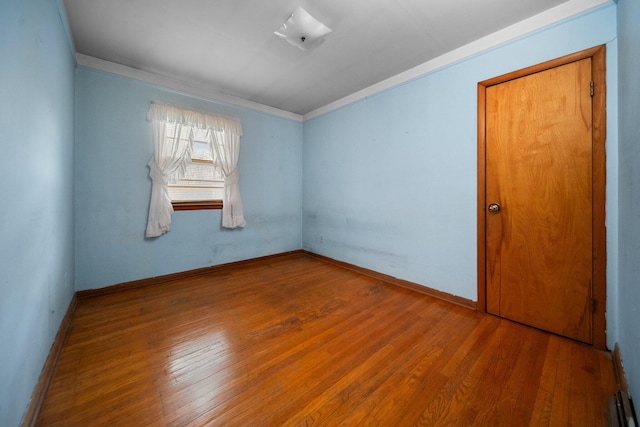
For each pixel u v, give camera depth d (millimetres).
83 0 1685
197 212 3123
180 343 1666
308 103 3627
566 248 1730
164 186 2791
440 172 2389
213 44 2197
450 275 2336
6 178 906
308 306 2246
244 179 3553
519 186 1926
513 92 1936
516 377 1349
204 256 3201
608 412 1118
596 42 1582
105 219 2498
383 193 2941
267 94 3291
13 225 958
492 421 1084
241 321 1971
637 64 1146
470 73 2160
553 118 1763
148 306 2225
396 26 1937
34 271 1182
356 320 1988
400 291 2607
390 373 1387
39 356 1227
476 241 2154
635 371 1073
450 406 1164
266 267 3504
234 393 1241
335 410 1142
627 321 1268
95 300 2344
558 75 1734
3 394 858
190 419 1088
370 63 2498
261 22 1910
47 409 1126
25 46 1093
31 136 1160
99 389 1253
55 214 1593
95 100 2408
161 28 1982
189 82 2932
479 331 1823
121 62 2488
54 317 1535
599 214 1586
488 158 2078
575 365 1438
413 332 1812
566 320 1733
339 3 1707
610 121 1542
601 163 1574
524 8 1740
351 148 3342
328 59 2436
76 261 2344
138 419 1085
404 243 2723
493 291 2076
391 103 2816
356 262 3328
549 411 1131
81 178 2354
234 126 3334
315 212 4004
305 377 1355
